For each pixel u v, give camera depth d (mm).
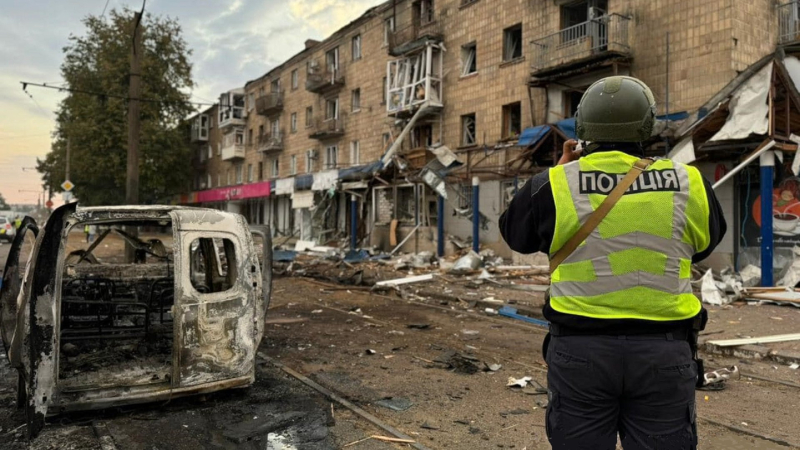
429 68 21484
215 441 3713
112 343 5680
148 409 4266
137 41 14961
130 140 15008
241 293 4566
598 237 1729
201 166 48562
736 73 12969
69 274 6449
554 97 17203
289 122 34469
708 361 6141
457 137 21172
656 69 14414
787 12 14242
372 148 26531
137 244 7355
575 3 16828
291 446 3658
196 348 4270
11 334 4246
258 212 38719
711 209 1790
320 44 30734
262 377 5254
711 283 9836
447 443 3740
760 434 3893
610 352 1686
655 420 1693
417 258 17953
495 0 19484
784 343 6496
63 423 3979
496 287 12203
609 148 1877
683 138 11578
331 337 7246
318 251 24250
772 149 10141
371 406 4492
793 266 11039
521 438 3822
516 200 1943
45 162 41906
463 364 5785
